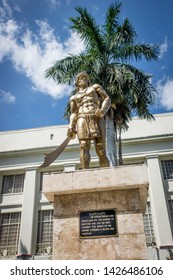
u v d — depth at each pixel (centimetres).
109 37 1446
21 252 1892
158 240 1778
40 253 1933
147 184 475
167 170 2094
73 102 651
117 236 452
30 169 2233
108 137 1222
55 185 498
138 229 452
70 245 455
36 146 2352
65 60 1404
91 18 1424
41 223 2055
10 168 2275
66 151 2231
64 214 485
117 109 1332
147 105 1402
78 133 601
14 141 2417
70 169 2152
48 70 1416
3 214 2144
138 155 2117
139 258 428
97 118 613
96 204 485
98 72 1295
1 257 1956
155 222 1850
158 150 2119
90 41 1427
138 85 1355
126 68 1363
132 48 1398
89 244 451
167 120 2256
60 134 2380
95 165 2080
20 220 2095
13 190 2236
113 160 1170
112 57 1440
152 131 2208
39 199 2139
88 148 596
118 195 488
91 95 629
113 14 1452
